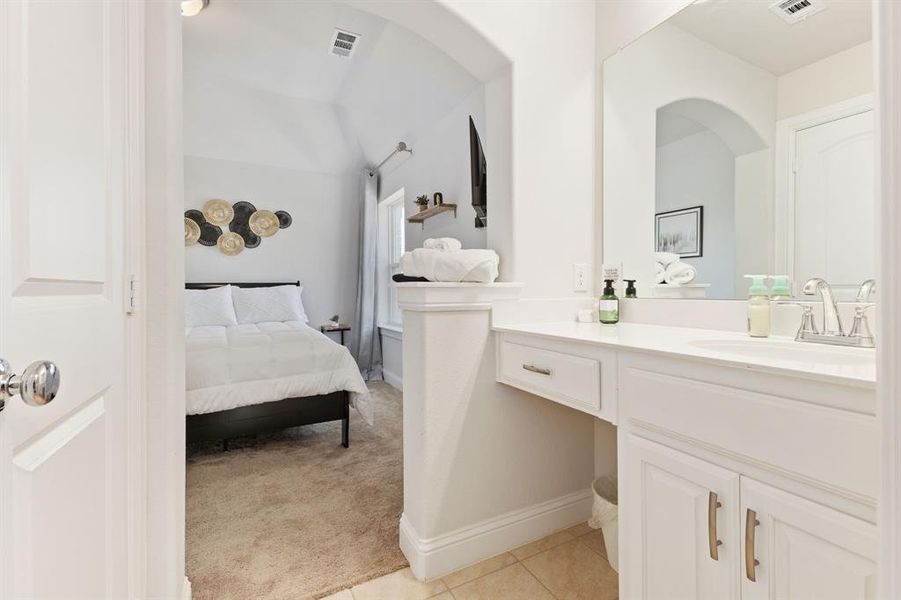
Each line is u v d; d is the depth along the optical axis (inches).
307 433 114.8
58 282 25.5
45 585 23.4
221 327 138.6
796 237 47.6
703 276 56.8
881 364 18.6
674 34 60.0
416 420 59.0
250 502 76.7
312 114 163.6
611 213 69.0
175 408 45.5
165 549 43.9
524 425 64.6
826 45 45.7
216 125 158.2
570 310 68.6
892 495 18.2
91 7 30.6
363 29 106.8
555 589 54.3
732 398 31.9
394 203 179.3
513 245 63.8
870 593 25.0
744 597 31.4
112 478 34.4
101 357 32.1
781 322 47.9
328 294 188.9
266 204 176.7
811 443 27.4
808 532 27.8
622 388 41.9
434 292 56.9
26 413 21.3
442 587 54.8
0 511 17.8
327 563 59.4
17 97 21.0
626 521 41.3
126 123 37.7
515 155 63.7
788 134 48.5
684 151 59.0
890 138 18.2
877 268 18.8
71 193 27.3
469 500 60.1
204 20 105.8
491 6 61.6
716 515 33.1
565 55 68.6
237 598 52.8
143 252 41.6
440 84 108.9
